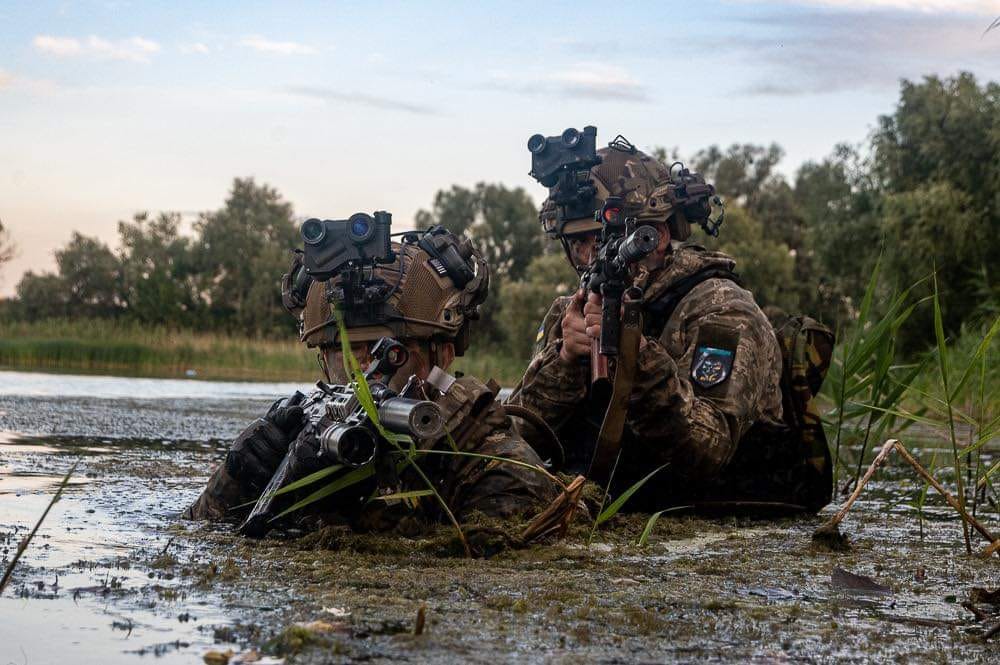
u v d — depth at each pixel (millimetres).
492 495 3010
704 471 3533
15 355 26438
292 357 27203
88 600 2031
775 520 3785
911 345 26000
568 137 3984
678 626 1966
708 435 3465
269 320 80250
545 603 2117
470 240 3578
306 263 3342
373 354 2848
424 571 2426
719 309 3758
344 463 2527
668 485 3748
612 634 1884
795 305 54625
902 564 2816
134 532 2896
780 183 80500
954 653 1832
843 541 3096
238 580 2252
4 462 4664
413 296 3408
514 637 1833
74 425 7000
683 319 3799
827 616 2111
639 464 3691
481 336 75250
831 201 33469
